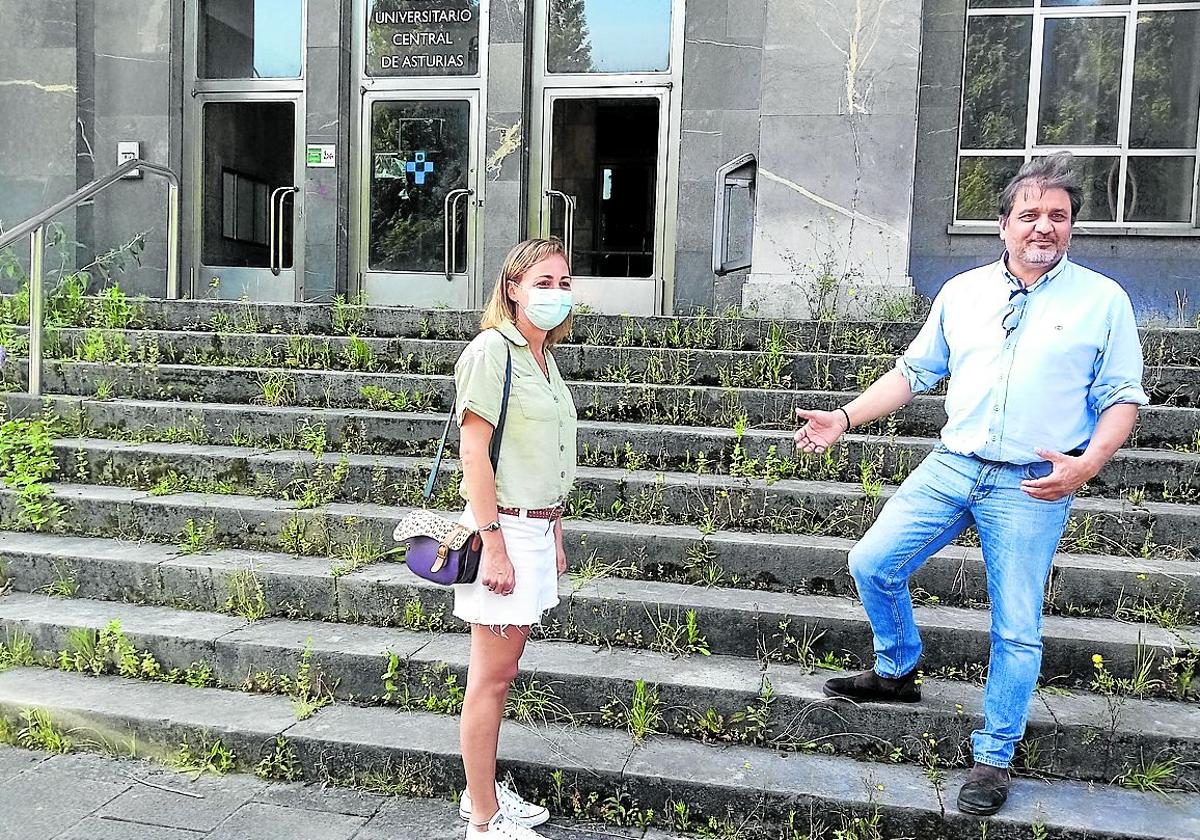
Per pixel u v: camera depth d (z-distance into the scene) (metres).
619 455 5.09
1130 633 3.76
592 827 3.31
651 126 8.57
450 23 8.81
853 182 7.30
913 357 3.32
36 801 3.39
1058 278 3.01
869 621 3.70
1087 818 3.11
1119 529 4.29
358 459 5.12
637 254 8.66
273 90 9.19
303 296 9.12
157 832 3.22
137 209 9.30
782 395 5.29
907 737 3.45
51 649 4.20
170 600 4.44
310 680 3.92
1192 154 7.79
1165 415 4.87
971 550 4.21
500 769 3.40
